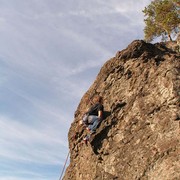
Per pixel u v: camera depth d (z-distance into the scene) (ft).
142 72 52.47
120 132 50.34
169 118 45.09
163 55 54.08
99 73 61.31
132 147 47.42
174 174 40.50
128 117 50.42
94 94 58.75
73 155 60.90
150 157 44.29
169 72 48.42
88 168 54.24
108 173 48.80
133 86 52.49
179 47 58.70
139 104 49.80
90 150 55.21
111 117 52.24
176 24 100.22
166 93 46.96
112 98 54.49
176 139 42.91
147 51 54.60
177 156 41.52
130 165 46.24
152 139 45.55
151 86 50.01
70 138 63.05
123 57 55.93
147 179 43.32
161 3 102.94
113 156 49.39
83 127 58.70
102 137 52.21
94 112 54.34
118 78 55.52
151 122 46.98
